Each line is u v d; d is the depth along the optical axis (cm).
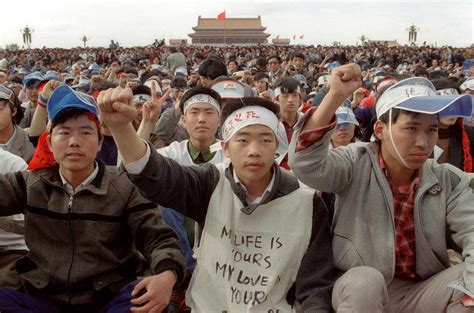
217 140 490
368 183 301
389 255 294
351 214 302
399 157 285
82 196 314
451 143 522
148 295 289
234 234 297
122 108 255
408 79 291
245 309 288
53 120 305
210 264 299
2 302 298
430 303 290
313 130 273
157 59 2694
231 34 10394
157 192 282
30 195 316
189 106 461
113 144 509
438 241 295
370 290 267
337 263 304
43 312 312
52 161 320
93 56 3334
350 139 539
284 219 295
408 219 298
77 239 313
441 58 3045
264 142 288
